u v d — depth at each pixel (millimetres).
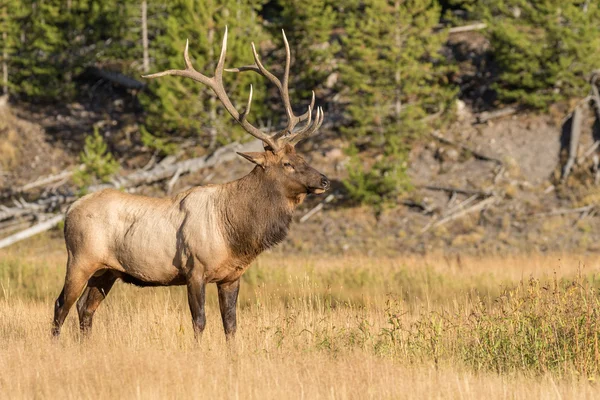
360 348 27203
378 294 49469
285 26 115000
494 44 116125
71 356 23938
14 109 134250
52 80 133625
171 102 109188
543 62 115562
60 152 126000
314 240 101375
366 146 116875
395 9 109812
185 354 24406
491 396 21594
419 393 21453
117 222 29969
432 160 114500
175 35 108375
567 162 110312
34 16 131500
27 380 21734
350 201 108062
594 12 114062
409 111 110438
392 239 100562
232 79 109938
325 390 21672
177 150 115000
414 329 30922
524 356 26422
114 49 132875
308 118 31000
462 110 121750
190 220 29438
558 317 27656
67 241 30438
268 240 29734
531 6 113375
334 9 132125
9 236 103375
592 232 97688
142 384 21516
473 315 29328
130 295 43938
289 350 26359
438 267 69750
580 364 25047
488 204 105812
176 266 29484
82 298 31250
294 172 29875
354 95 111438
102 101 137375
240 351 26156
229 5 109875
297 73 117938
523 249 94812
